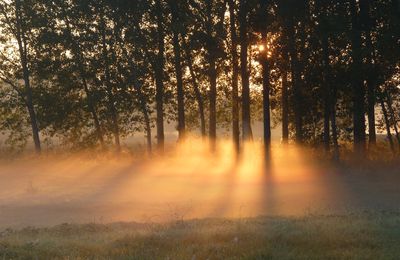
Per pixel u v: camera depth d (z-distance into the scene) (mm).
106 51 38875
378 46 26438
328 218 12305
